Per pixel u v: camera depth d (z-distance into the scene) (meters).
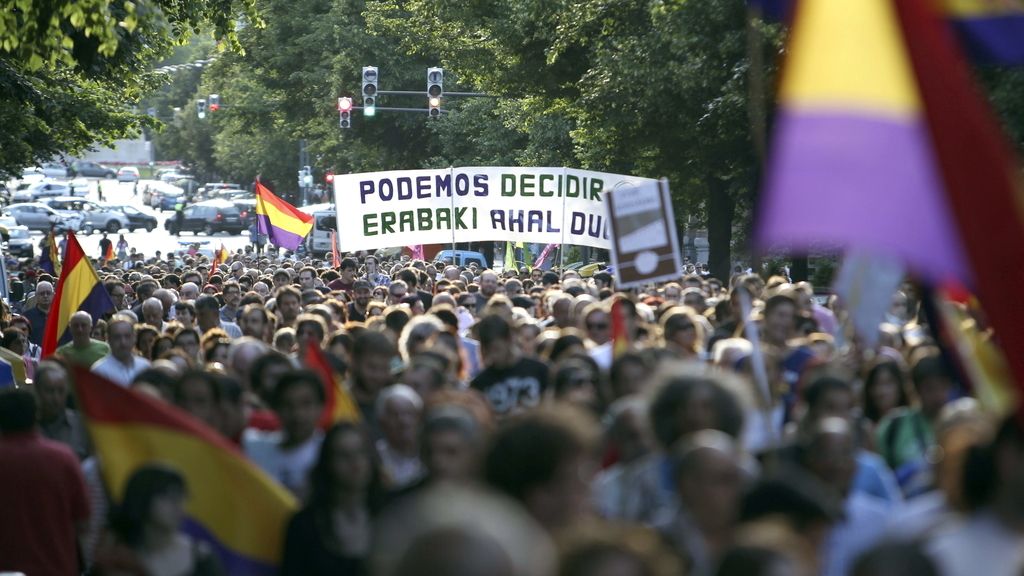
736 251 87.62
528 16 87.62
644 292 45.66
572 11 77.94
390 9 128.00
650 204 27.42
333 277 60.41
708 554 11.70
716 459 11.65
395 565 5.91
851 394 17.12
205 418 18.80
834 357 22.80
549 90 94.31
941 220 11.47
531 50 92.50
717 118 69.44
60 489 19.14
